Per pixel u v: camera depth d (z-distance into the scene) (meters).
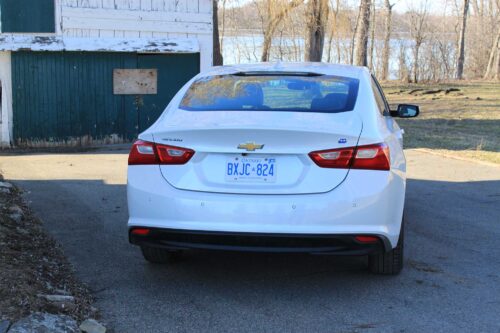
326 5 17.59
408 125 15.96
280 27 22.28
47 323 3.41
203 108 4.40
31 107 11.52
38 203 6.68
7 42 11.02
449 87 32.72
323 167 3.76
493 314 3.89
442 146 11.95
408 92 28.55
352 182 3.76
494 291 4.29
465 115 18.77
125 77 12.00
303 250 3.78
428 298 4.14
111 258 4.94
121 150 11.27
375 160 3.81
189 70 12.41
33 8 11.11
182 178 3.89
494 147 11.82
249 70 5.07
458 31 53.97
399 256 4.43
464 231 5.88
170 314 3.86
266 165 3.81
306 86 4.61
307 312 3.90
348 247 3.80
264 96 4.50
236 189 3.81
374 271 4.57
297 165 3.79
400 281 4.47
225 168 3.85
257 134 3.78
